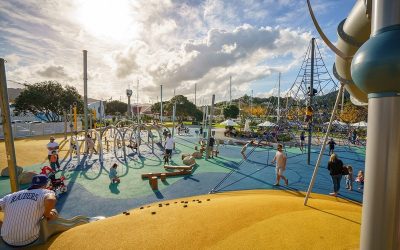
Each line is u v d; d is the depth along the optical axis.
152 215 4.92
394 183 1.78
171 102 72.50
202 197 9.41
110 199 9.48
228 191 10.40
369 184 1.88
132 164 15.81
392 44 1.67
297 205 5.77
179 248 3.62
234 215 4.87
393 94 1.73
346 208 5.93
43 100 44.91
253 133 33.34
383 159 1.78
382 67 1.68
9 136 7.29
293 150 23.39
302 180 12.32
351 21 4.11
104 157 18.16
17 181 7.47
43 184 3.99
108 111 88.81
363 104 6.42
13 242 3.57
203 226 4.35
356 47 4.26
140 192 10.31
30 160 16.12
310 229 4.25
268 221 4.57
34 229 3.67
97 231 4.16
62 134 33.00
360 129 32.50
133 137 26.53
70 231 4.19
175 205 5.93
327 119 21.91
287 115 21.72
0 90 7.14
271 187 11.07
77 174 13.09
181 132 41.75
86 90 19.41
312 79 16.61
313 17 2.91
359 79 1.87
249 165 16.03
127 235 4.02
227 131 36.50
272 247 3.64
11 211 3.61
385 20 1.79
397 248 1.84
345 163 17.53
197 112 74.69
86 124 19.33
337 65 5.42
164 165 14.62
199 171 14.17
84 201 9.26
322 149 5.93
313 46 16.30
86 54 19.20
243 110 70.50
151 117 67.75
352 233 4.12
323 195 9.83
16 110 45.69
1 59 7.01
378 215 1.83
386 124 1.76
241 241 3.82
